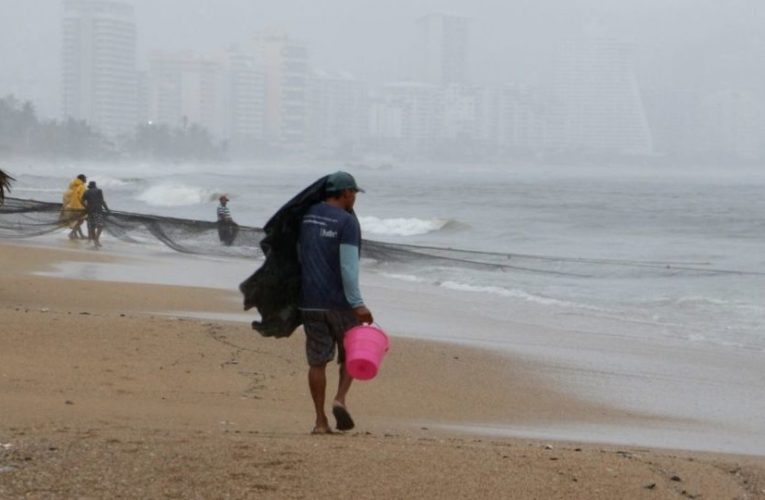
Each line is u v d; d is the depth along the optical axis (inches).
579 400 831.1
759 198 6624.0
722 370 984.3
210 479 439.8
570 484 466.3
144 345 897.5
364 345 553.0
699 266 2127.2
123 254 1978.3
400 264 1947.6
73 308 1173.1
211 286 1501.0
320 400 581.0
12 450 471.8
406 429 661.9
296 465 466.6
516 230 3272.6
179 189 5027.1
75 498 409.1
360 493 432.8
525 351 1046.4
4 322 954.1
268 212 4052.7
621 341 1153.4
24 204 2245.3
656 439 695.1
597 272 1898.4
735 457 630.5
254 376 813.2
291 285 569.9
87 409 639.8
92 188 2149.4
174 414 648.4
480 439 633.0
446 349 1016.2
